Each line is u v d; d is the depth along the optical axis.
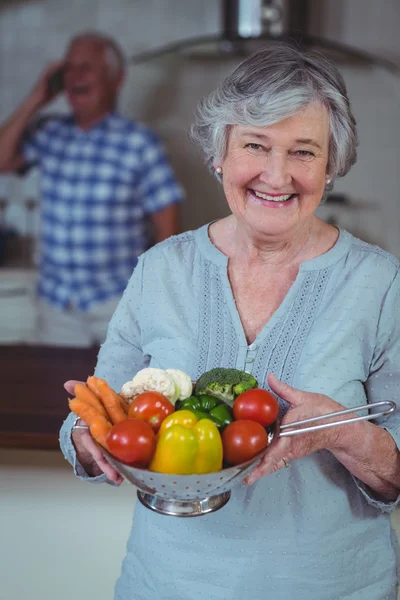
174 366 1.21
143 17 3.59
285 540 1.16
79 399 1.00
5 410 1.91
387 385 1.19
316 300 1.19
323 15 3.53
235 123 1.08
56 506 1.73
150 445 0.90
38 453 1.79
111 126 3.30
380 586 1.22
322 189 1.13
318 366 1.16
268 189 1.10
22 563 1.74
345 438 1.07
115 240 3.33
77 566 1.73
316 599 1.17
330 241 1.23
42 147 3.39
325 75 1.07
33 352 2.36
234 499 1.15
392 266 1.20
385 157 3.39
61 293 3.42
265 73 1.05
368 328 1.18
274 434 0.96
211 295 1.23
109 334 1.32
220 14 3.54
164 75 3.45
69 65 3.34
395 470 1.13
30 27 3.65
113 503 1.71
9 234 3.64
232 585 1.17
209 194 3.51
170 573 1.19
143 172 3.29
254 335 1.21
